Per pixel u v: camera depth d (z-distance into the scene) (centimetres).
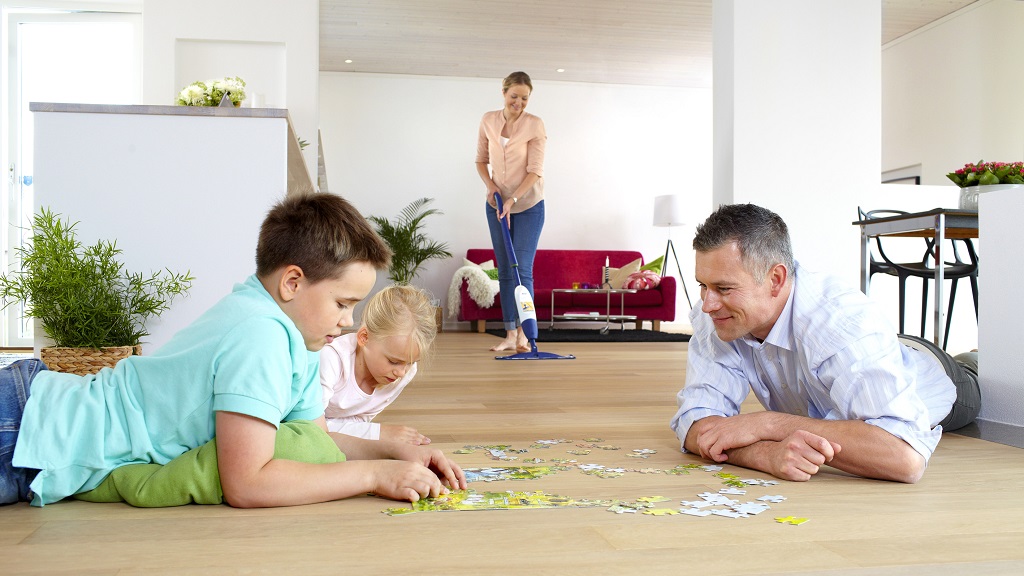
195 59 514
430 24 716
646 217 910
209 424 119
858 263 525
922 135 758
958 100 710
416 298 180
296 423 132
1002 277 224
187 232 245
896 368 145
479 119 885
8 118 626
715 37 534
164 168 244
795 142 516
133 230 243
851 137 524
